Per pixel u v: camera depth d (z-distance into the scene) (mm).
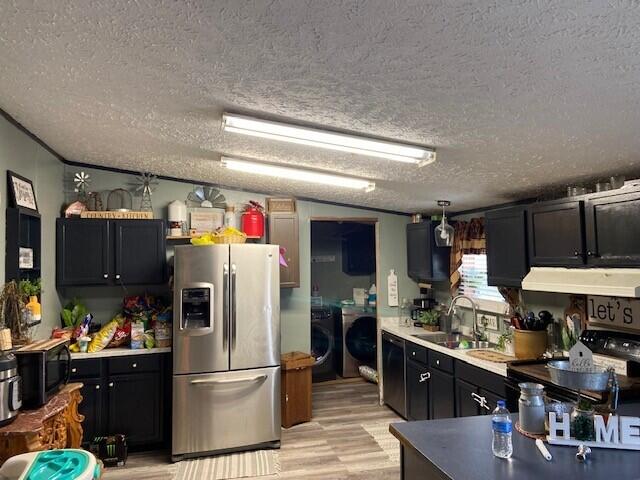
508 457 1684
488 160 2760
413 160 2754
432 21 1362
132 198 4438
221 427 3811
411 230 5133
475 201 4246
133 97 2398
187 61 1878
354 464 3602
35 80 2230
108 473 3480
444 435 1936
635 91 1703
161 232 4188
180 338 3781
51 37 1763
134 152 3676
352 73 1788
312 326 6207
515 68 1593
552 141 2320
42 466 1635
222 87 2111
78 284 3977
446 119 2145
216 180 4543
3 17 1624
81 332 3869
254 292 3947
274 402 3963
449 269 4770
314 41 1580
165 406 3975
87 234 4023
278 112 2318
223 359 3832
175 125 2828
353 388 5770
